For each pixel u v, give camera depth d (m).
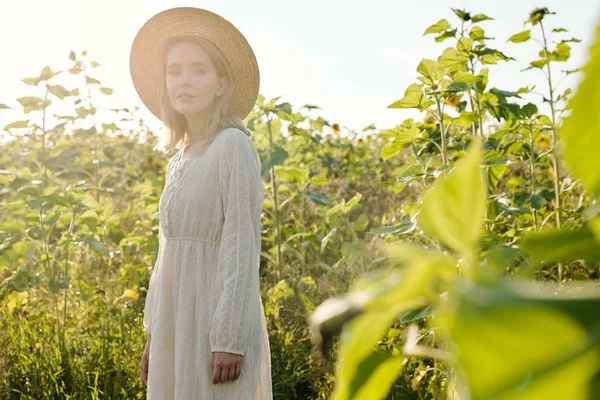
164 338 2.07
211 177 2.03
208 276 2.01
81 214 4.32
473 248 0.19
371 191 6.67
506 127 3.33
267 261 5.39
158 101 2.35
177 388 2.00
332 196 6.66
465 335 0.15
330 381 2.94
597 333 0.14
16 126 4.36
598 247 0.22
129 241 4.82
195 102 2.15
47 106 4.38
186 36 2.19
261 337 2.09
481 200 0.19
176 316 2.03
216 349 1.90
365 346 0.21
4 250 4.07
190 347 2.00
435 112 2.83
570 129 0.14
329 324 0.21
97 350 3.51
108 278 4.68
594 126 0.14
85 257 5.12
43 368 3.31
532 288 0.17
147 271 5.10
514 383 0.14
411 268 0.18
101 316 4.13
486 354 0.14
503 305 0.15
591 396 0.14
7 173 4.23
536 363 0.14
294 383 3.11
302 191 4.55
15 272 4.10
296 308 3.83
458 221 0.19
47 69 4.32
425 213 0.19
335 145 8.52
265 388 2.09
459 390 1.09
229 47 2.30
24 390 3.19
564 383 0.14
